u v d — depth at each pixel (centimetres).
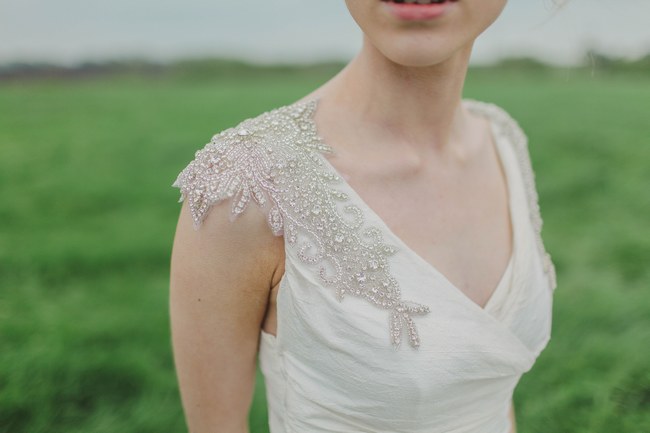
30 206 643
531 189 151
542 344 136
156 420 314
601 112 1369
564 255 511
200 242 105
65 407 325
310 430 117
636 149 884
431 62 96
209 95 2119
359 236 109
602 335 376
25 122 1331
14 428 314
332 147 114
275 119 115
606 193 693
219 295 110
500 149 147
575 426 304
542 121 1241
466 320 113
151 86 2894
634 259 492
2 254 496
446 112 122
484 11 96
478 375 115
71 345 360
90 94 2111
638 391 321
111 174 812
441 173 125
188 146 1005
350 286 108
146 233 563
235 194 103
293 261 105
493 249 130
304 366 114
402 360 108
